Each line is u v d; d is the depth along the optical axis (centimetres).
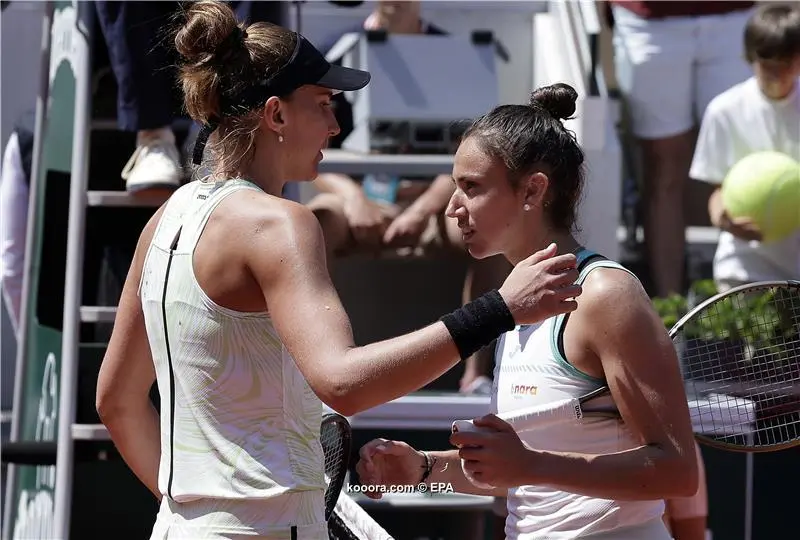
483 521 1750
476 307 712
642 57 2152
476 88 2027
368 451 916
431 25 2183
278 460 753
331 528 1027
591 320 784
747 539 1745
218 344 755
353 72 816
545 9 2297
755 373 1265
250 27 814
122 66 1446
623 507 823
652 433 768
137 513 1578
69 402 1437
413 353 701
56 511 1427
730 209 1891
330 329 712
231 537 746
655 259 2139
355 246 1973
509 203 827
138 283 851
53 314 1598
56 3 1655
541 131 828
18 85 2219
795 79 1992
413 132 1989
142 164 1454
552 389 813
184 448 769
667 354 780
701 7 2150
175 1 1456
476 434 753
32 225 1631
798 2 2241
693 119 2192
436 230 1961
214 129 808
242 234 748
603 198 1959
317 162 820
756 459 1750
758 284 1000
